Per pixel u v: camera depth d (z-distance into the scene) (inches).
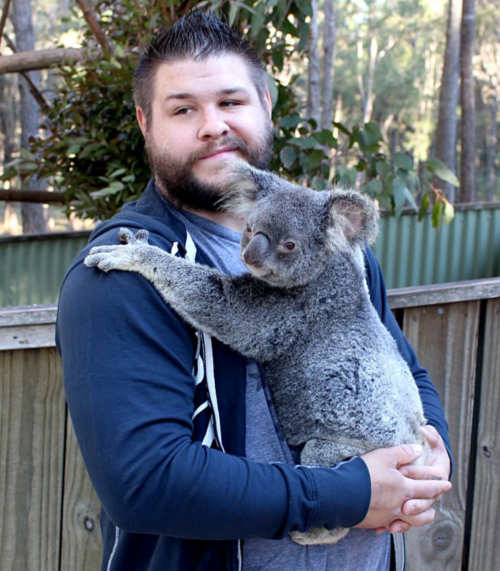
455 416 102.7
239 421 67.2
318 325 76.9
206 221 81.7
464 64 405.1
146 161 164.2
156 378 60.5
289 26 163.6
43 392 89.0
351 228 80.6
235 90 76.6
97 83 169.9
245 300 75.1
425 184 202.7
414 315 99.8
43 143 191.6
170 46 76.1
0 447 88.4
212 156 77.2
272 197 81.7
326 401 73.9
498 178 1095.6
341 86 1175.0
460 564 105.4
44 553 92.3
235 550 63.1
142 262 67.5
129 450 57.7
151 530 58.7
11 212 714.2
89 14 170.7
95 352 60.7
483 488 104.1
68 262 199.9
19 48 372.5
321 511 60.3
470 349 101.3
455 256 230.2
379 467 65.7
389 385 76.0
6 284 194.7
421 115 1106.1
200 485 57.3
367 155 166.7
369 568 72.9
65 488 91.8
